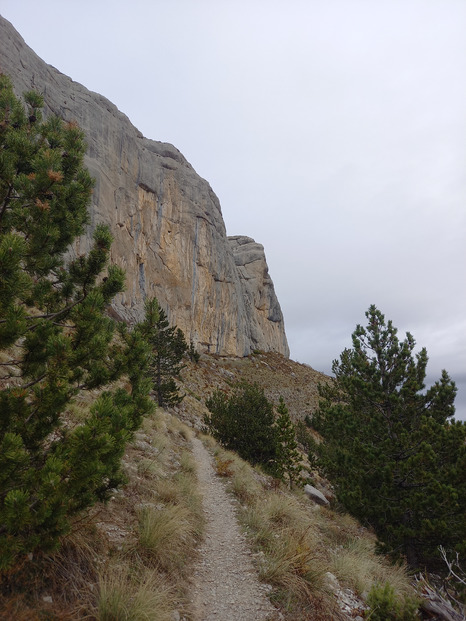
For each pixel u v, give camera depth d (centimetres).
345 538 947
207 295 5944
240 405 1773
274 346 8938
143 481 761
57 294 532
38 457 376
